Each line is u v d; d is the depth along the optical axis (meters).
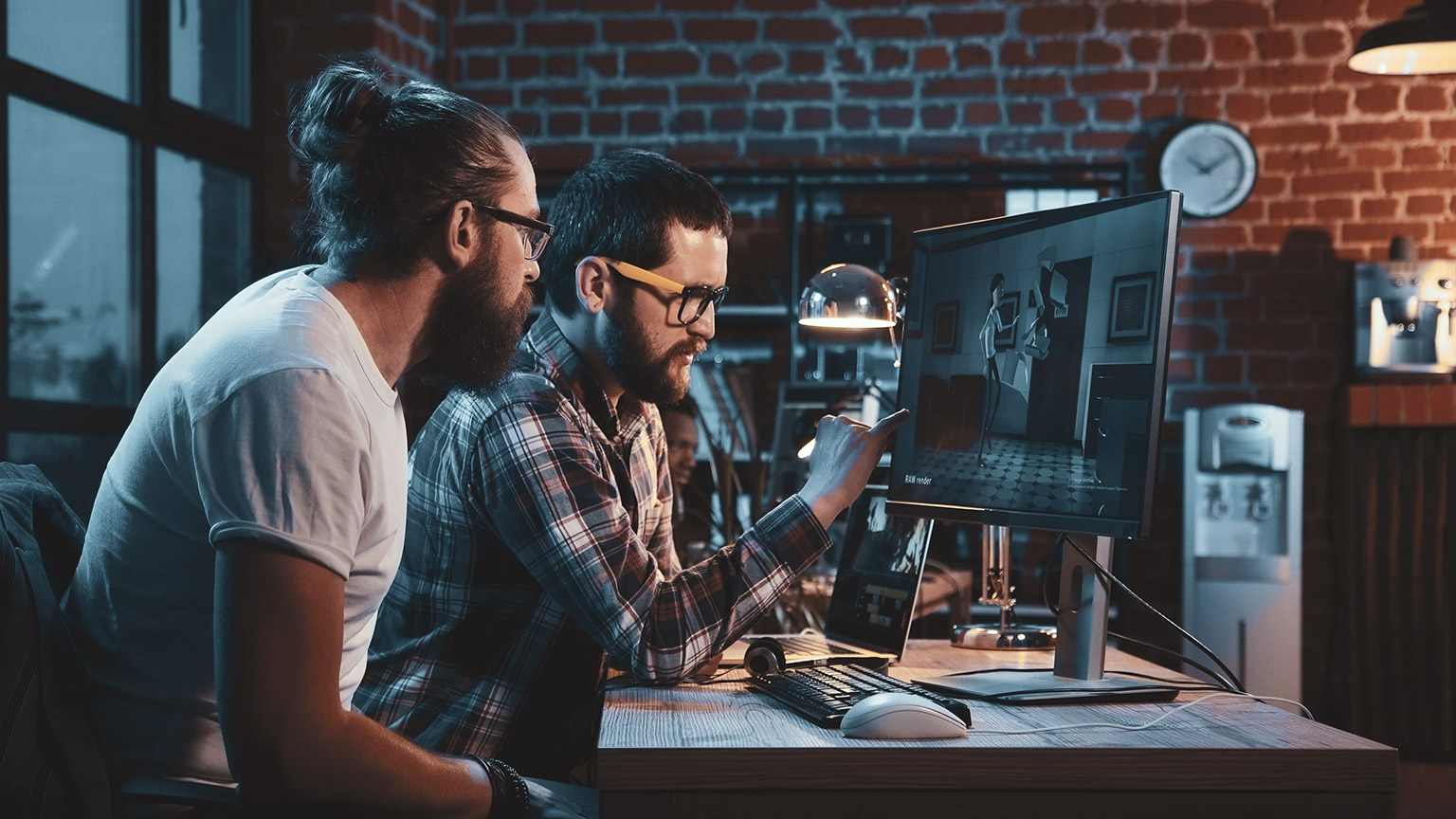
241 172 3.92
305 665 0.99
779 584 1.47
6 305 2.79
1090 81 4.41
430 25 4.43
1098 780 1.11
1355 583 4.11
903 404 1.66
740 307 4.28
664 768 1.12
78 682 1.06
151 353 3.41
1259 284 4.37
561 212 1.63
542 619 1.52
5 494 1.18
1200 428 3.96
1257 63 4.37
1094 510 1.33
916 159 4.45
